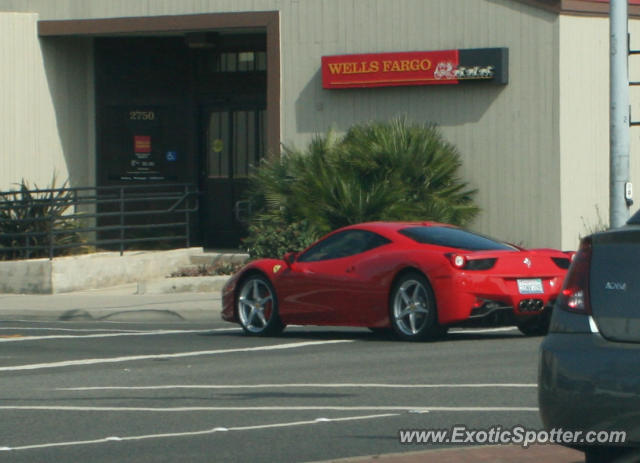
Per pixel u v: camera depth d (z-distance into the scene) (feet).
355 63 111.04
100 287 107.65
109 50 129.90
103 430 41.75
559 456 35.50
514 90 105.60
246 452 37.47
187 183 127.24
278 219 105.60
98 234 128.67
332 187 103.50
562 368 30.04
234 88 126.82
